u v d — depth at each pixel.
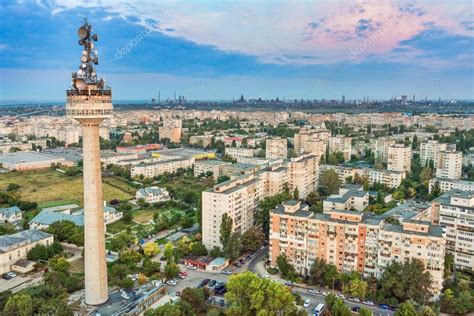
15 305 196.12
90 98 192.12
